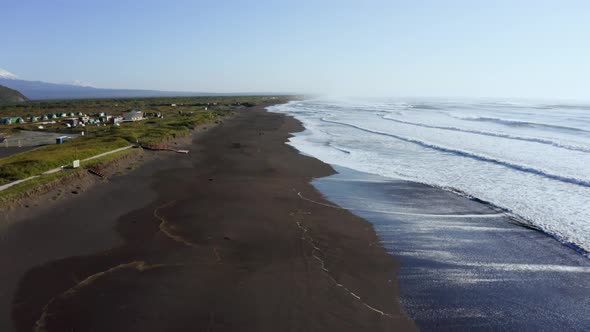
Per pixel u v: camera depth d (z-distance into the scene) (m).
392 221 17.59
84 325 9.57
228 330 9.45
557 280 12.37
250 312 10.21
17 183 19.39
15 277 11.75
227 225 16.39
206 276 12.02
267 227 16.31
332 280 12.04
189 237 15.00
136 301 10.60
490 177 25.98
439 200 20.88
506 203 20.19
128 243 14.31
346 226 16.84
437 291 11.59
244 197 20.70
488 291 11.66
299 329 9.55
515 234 16.09
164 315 10.00
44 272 12.08
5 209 16.56
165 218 17.06
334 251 14.20
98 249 13.78
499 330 9.82
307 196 21.38
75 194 20.02
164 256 13.32
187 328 9.50
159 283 11.55
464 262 13.53
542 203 20.16
